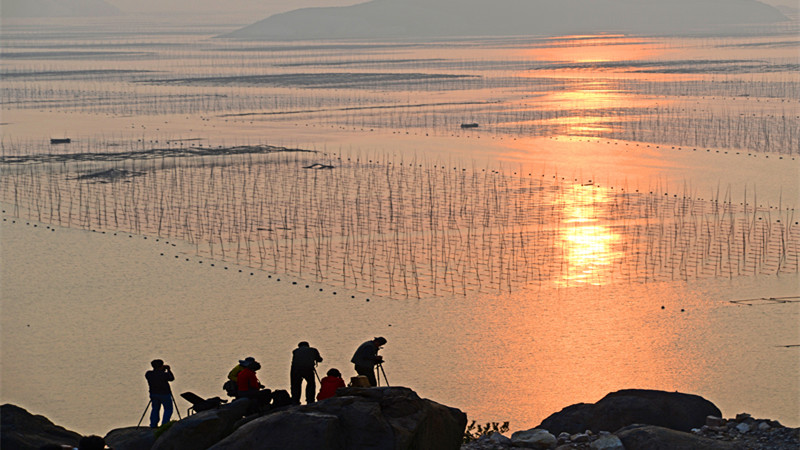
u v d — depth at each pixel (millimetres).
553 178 181125
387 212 153375
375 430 30672
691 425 39875
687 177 181500
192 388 86062
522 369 89750
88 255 132750
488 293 112438
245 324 104312
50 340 99250
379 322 104125
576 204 157000
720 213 150125
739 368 89250
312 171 191000
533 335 98750
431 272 121062
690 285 113875
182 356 95062
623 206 155000
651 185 173875
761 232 137375
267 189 173125
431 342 97562
